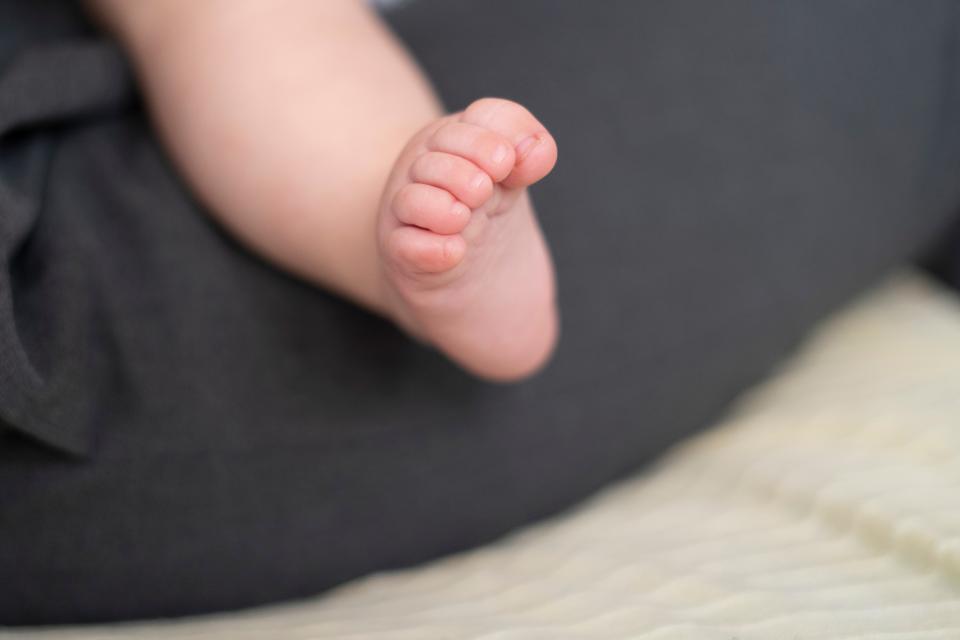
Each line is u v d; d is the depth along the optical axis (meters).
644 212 0.48
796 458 0.47
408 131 0.43
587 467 0.47
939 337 0.53
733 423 0.51
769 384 0.53
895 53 0.52
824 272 0.50
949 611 0.39
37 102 0.43
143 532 0.42
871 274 0.53
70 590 0.42
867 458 0.46
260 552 0.43
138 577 0.42
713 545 0.44
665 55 0.49
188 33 0.44
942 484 0.44
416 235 0.38
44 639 0.41
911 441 0.47
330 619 0.42
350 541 0.44
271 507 0.43
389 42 0.45
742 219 0.49
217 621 0.43
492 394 0.45
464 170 0.37
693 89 0.49
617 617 0.40
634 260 0.47
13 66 0.45
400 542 0.44
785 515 0.45
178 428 0.42
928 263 0.59
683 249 0.48
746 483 0.47
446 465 0.45
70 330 0.41
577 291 0.47
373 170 0.42
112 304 0.42
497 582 0.43
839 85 0.51
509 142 0.37
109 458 0.42
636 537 0.45
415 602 0.43
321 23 0.44
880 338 0.54
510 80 0.48
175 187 0.45
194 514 0.42
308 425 0.43
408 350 0.45
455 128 0.38
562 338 0.46
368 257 0.42
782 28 0.51
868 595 0.41
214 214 0.44
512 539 0.46
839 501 0.44
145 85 0.46
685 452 0.50
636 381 0.47
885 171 0.51
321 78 0.43
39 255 0.42
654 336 0.47
